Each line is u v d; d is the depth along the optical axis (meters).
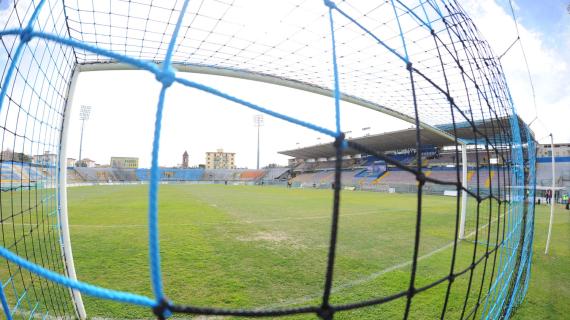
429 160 38.78
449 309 3.61
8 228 8.17
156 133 0.87
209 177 72.88
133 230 8.22
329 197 23.05
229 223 9.90
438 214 12.80
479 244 7.13
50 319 3.12
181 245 6.71
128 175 61.19
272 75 3.98
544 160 30.45
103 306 3.55
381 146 41.81
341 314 3.49
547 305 3.81
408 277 4.77
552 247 7.12
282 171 68.38
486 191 23.12
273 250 6.38
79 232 7.91
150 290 4.14
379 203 18.42
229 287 4.29
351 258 5.85
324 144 47.69
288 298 3.96
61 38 0.90
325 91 4.47
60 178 2.93
